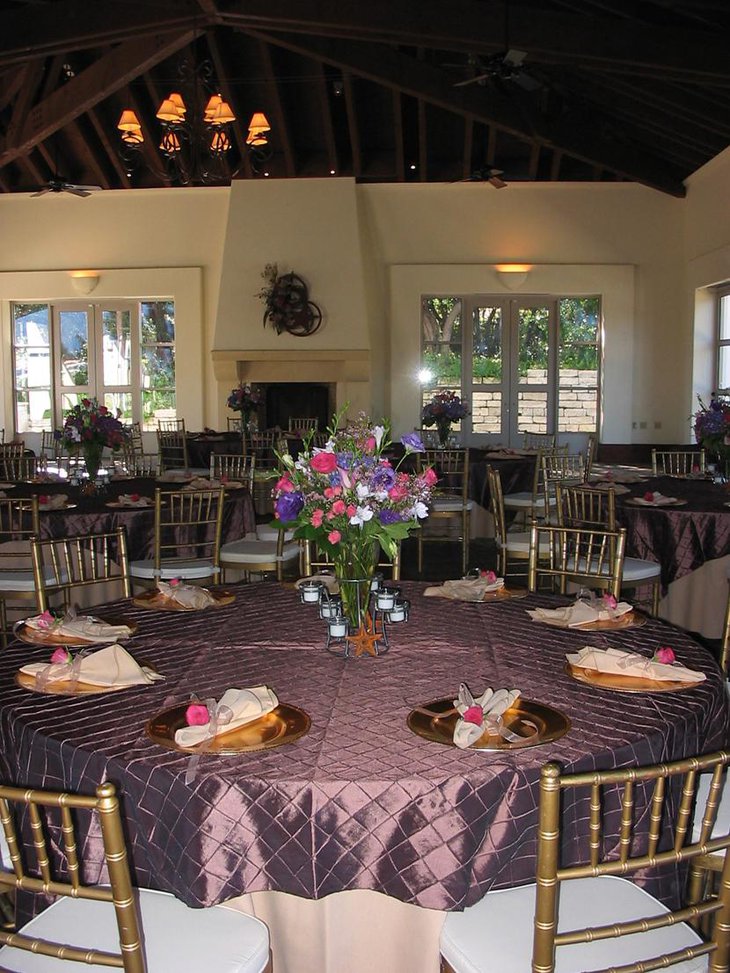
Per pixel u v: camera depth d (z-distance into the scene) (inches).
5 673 75.8
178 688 71.8
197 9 251.0
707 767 48.5
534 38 247.1
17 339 421.4
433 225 393.4
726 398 360.8
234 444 328.2
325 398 404.5
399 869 55.4
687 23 255.0
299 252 382.6
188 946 55.5
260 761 57.8
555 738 60.7
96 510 164.1
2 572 150.9
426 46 258.8
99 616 93.3
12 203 405.7
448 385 407.5
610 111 338.0
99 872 60.6
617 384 396.5
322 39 295.6
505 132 377.4
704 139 324.8
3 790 47.4
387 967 62.1
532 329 404.5
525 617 92.9
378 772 56.2
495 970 52.9
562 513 168.2
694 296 376.2
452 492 257.0
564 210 390.6
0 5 287.1
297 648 82.3
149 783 57.2
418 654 80.2
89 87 292.7
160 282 404.5
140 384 419.2
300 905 61.7
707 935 65.5
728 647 100.4
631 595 170.2
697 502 171.5
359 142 372.5
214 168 386.9
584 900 59.0
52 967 53.8
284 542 172.7
